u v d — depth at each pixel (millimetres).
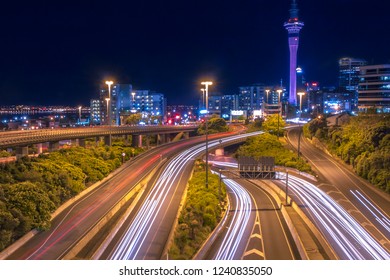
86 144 138125
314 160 124875
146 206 77938
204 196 77250
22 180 72062
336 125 155875
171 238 58719
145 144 184125
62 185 77250
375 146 111000
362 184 97375
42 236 58938
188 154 135250
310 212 74188
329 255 55281
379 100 195500
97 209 73000
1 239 51969
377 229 65812
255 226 68812
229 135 177875
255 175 77125
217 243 60344
